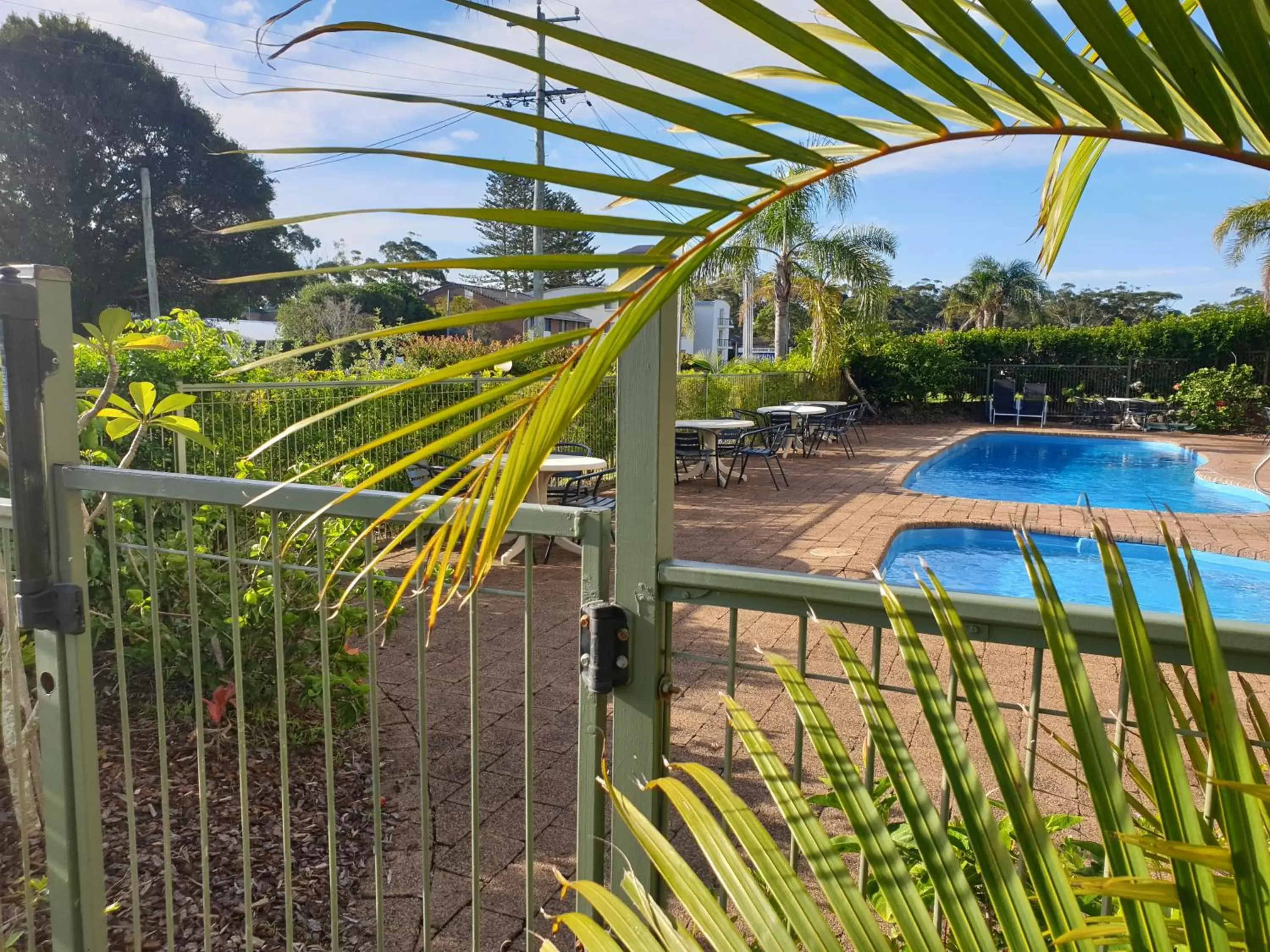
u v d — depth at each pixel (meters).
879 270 17.83
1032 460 15.34
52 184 29.97
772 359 20.03
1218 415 17.48
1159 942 0.75
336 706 2.99
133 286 32.00
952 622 0.87
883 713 0.87
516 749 3.03
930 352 19.44
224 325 33.38
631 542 1.26
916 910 0.80
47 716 1.72
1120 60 0.59
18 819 1.96
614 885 1.33
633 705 1.28
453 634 4.38
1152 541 7.41
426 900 1.49
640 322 0.71
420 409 6.24
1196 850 0.67
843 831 2.40
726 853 0.89
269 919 2.08
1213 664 0.72
